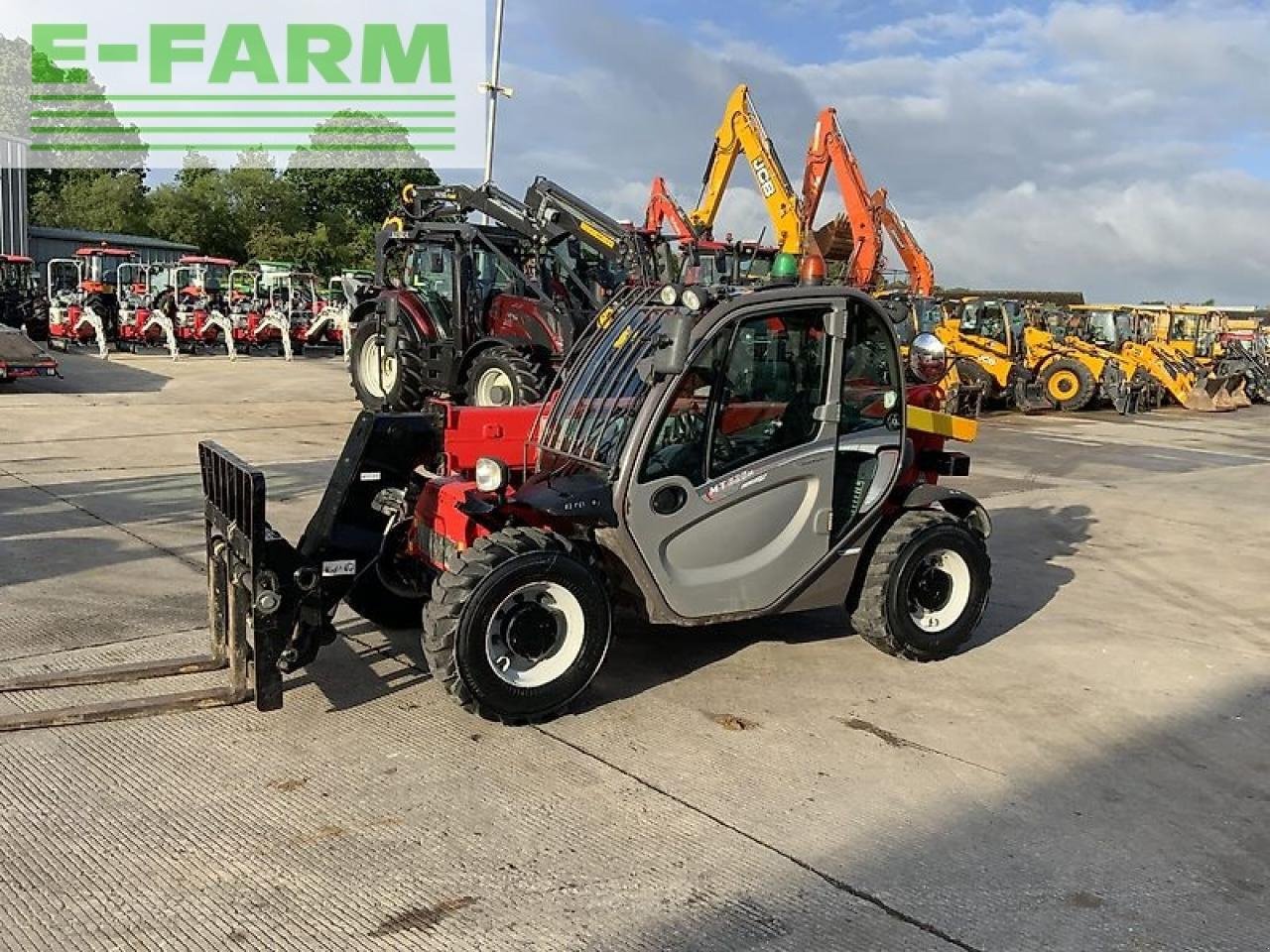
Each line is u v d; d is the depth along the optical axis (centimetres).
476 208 1264
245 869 323
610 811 367
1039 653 561
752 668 514
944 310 2042
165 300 2478
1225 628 623
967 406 1925
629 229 1201
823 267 508
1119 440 1609
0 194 3369
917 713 468
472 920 299
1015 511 974
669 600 458
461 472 512
